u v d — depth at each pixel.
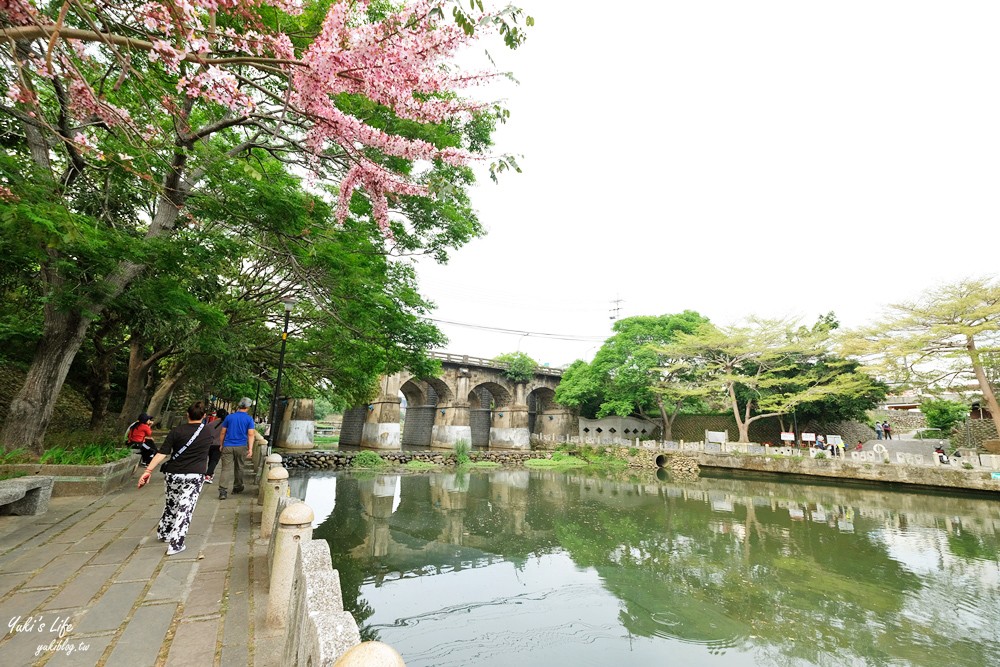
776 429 32.38
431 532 11.55
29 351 11.56
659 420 39.00
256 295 12.92
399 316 10.73
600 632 6.51
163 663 2.75
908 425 35.38
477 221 10.78
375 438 39.16
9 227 4.47
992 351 19.45
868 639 6.54
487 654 5.80
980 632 6.80
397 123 7.05
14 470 6.87
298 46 4.23
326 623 1.66
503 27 3.22
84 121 4.44
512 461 33.47
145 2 3.03
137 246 6.13
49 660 2.70
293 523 3.43
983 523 14.11
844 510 16.06
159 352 13.90
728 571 9.27
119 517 6.15
